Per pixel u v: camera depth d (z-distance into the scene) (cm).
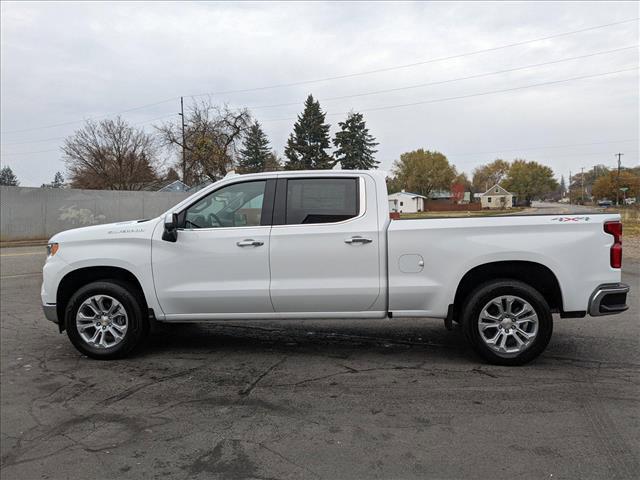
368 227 493
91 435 361
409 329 639
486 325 482
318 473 304
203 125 4238
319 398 417
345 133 7119
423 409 390
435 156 10619
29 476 310
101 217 2667
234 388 444
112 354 523
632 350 531
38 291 955
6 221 2283
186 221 523
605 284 467
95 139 5231
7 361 529
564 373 464
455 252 479
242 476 303
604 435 343
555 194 16475
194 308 514
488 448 329
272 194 514
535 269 482
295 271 498
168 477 304
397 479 296
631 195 9231
